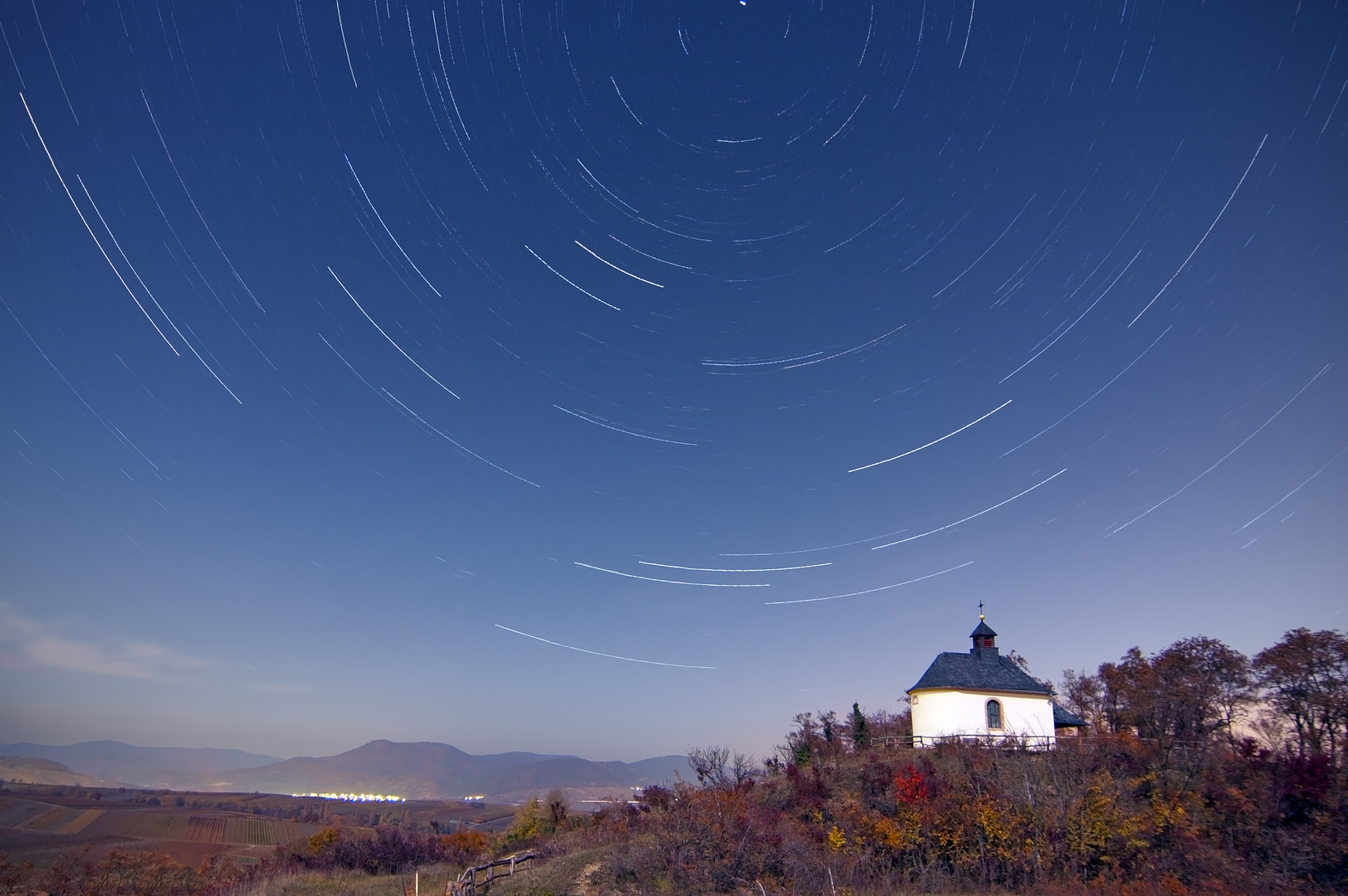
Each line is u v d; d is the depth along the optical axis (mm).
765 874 33469
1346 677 45844
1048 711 52281
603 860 37344
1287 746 40719
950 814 35781
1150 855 33406
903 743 53531
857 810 39312
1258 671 49469
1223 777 38156
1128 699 56062
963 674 53906
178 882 47500
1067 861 33344
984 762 43375
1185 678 50688
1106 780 37719
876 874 33844
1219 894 30188
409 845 56562
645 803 51281
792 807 42812
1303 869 32094
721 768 47938
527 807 67312
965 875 33406
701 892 32094
